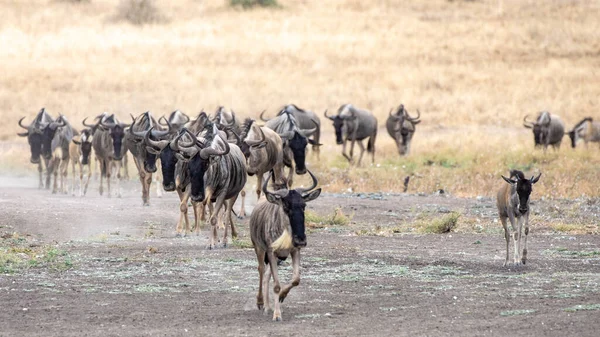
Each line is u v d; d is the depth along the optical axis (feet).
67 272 173.58
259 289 140.97
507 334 122.31
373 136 436.76
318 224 249.34
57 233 228.22
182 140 211.20
